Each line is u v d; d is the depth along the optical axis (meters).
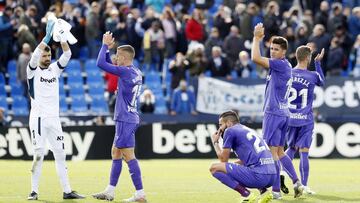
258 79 73.56
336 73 75.75
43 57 38.03
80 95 75.38
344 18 80.56
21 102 72.94
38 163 38.34
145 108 71.12
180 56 73.12
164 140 64.69
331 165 59.84
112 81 71.75
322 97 72.75
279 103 39.12
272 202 37.94
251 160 34.91
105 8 78.31
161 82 77.19
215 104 73.00
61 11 77.94
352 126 65.88
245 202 34.91
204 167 57.47
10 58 75.00
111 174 38.19
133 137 37.81
